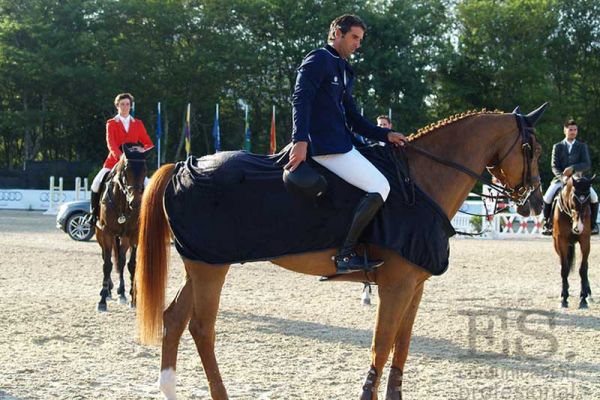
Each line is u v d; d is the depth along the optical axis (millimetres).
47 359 7457
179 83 48562
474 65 50250
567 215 11492
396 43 48219
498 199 6809
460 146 6316
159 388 6074
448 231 6012
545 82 50031
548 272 15641
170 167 6395
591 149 51312
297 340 8531
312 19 48938
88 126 50812
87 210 20594
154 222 6199
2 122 47094
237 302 11242
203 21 48281
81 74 46062
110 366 7219
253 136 51062
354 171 5797
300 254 5930
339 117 5914
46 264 15586
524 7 48656
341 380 6781
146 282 6125
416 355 7859
